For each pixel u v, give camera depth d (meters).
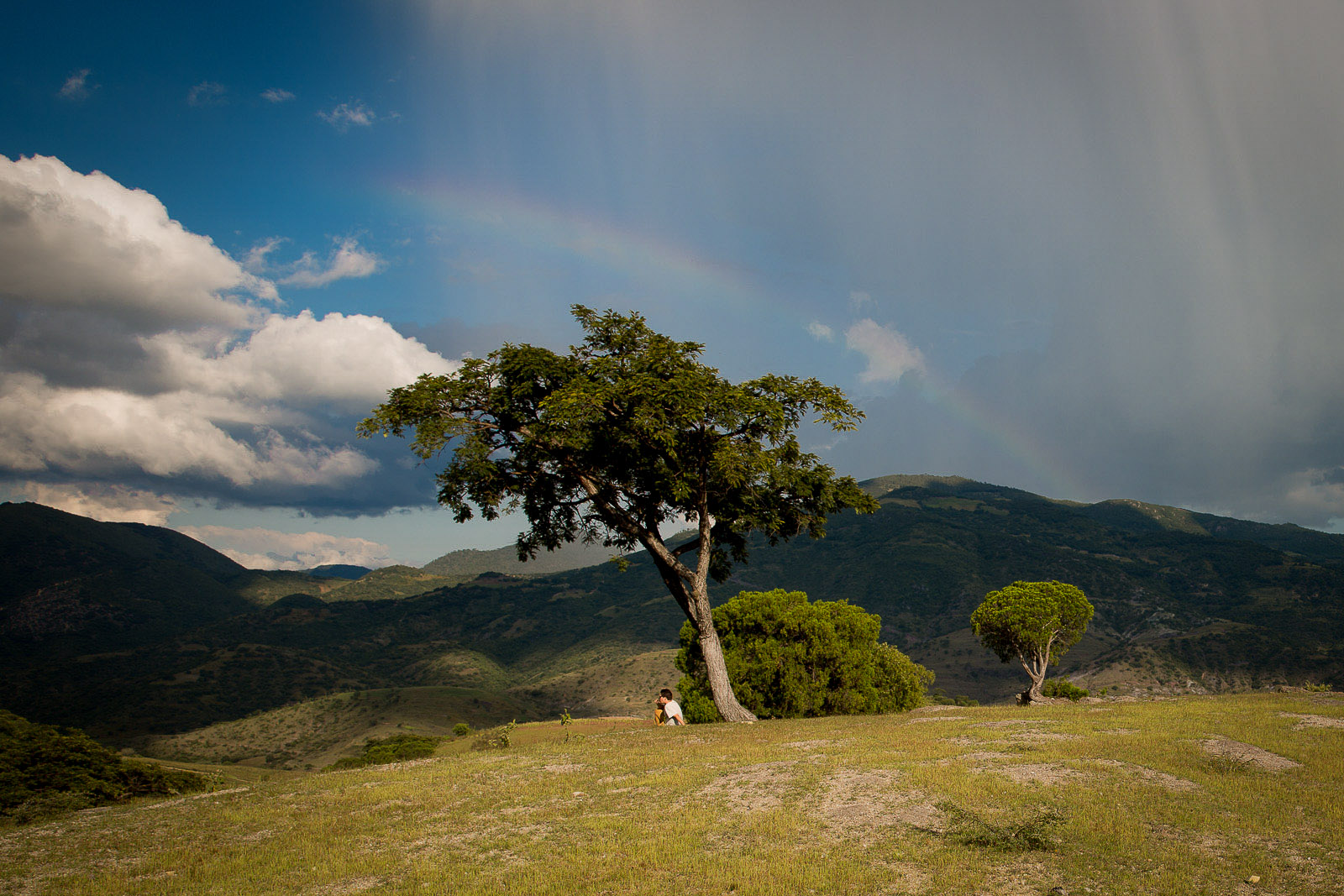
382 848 10.45
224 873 9.69
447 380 26.28
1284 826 9.35
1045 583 40.25
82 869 10.12
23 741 38.28
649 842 9.91
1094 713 19.27
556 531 29.42
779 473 25.95
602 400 23.64
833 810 10.69
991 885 8.10
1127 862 8.50
